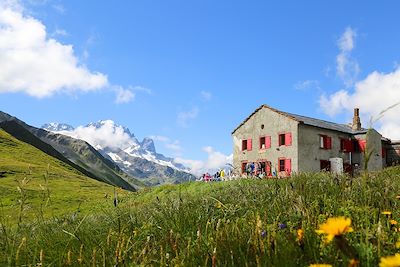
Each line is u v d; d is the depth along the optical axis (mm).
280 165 49906
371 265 2709
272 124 51812
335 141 53094
